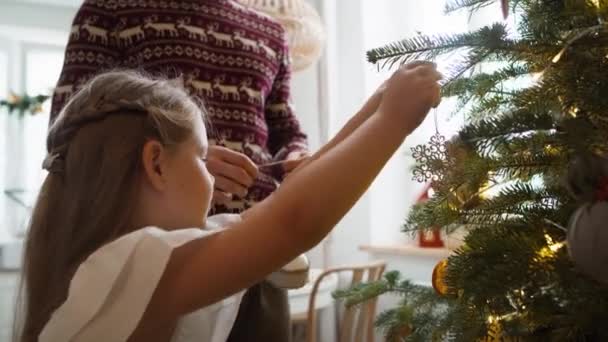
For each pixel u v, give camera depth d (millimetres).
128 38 883
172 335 620
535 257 521
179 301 503
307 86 2436
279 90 1074
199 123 630
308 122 2422
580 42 532
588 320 497
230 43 932
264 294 860
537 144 569
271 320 854
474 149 595
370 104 637
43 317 565
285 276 776
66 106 668
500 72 685
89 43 868
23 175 2834
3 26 2752
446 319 689
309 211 466
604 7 531
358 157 473
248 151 923
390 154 484
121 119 597
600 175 448
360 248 2150
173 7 895
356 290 965
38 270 590
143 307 495
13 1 2764
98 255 518
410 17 2213
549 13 605
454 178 615
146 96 617
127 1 887
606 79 515
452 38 621
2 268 1709
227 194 783
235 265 482
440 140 628
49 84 2943
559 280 513
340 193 466
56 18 2863
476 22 1684
